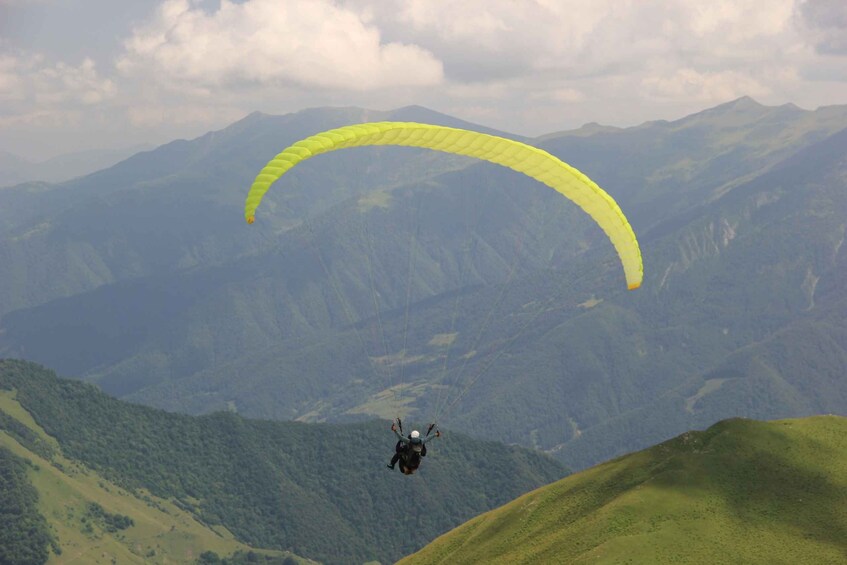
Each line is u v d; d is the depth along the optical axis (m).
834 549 78.31
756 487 89.75
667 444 102.56
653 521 85.19
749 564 76.12
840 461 92.69
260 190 33.47
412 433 30.95
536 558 88.50
